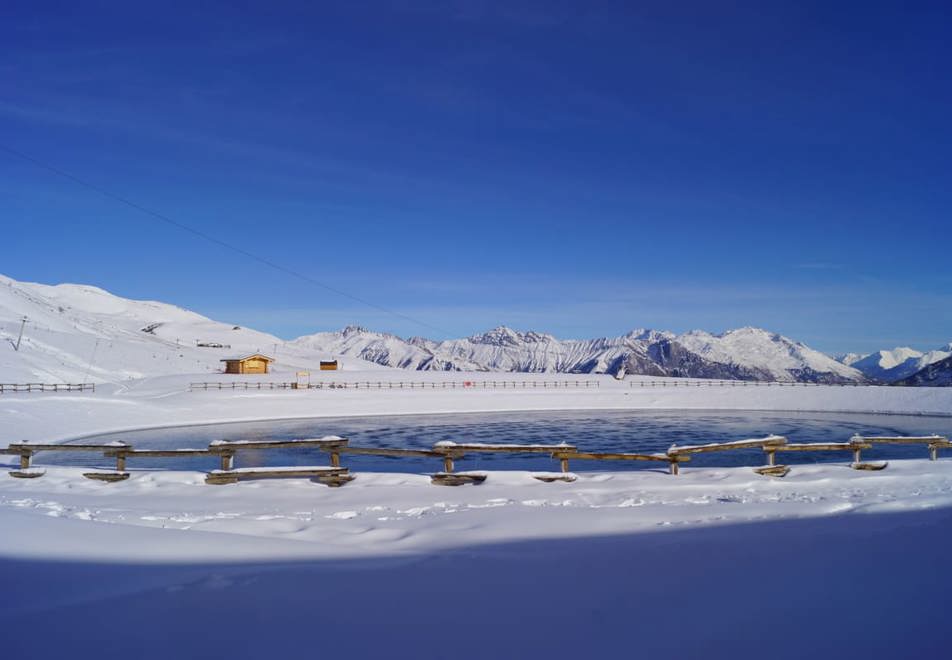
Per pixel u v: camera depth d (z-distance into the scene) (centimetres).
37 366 9012
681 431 4806
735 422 5653
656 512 1073
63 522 898
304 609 544
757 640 458
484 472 1559
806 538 803
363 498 1317
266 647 459
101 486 1555
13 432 4019
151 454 1659
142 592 589
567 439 4231
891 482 1530
